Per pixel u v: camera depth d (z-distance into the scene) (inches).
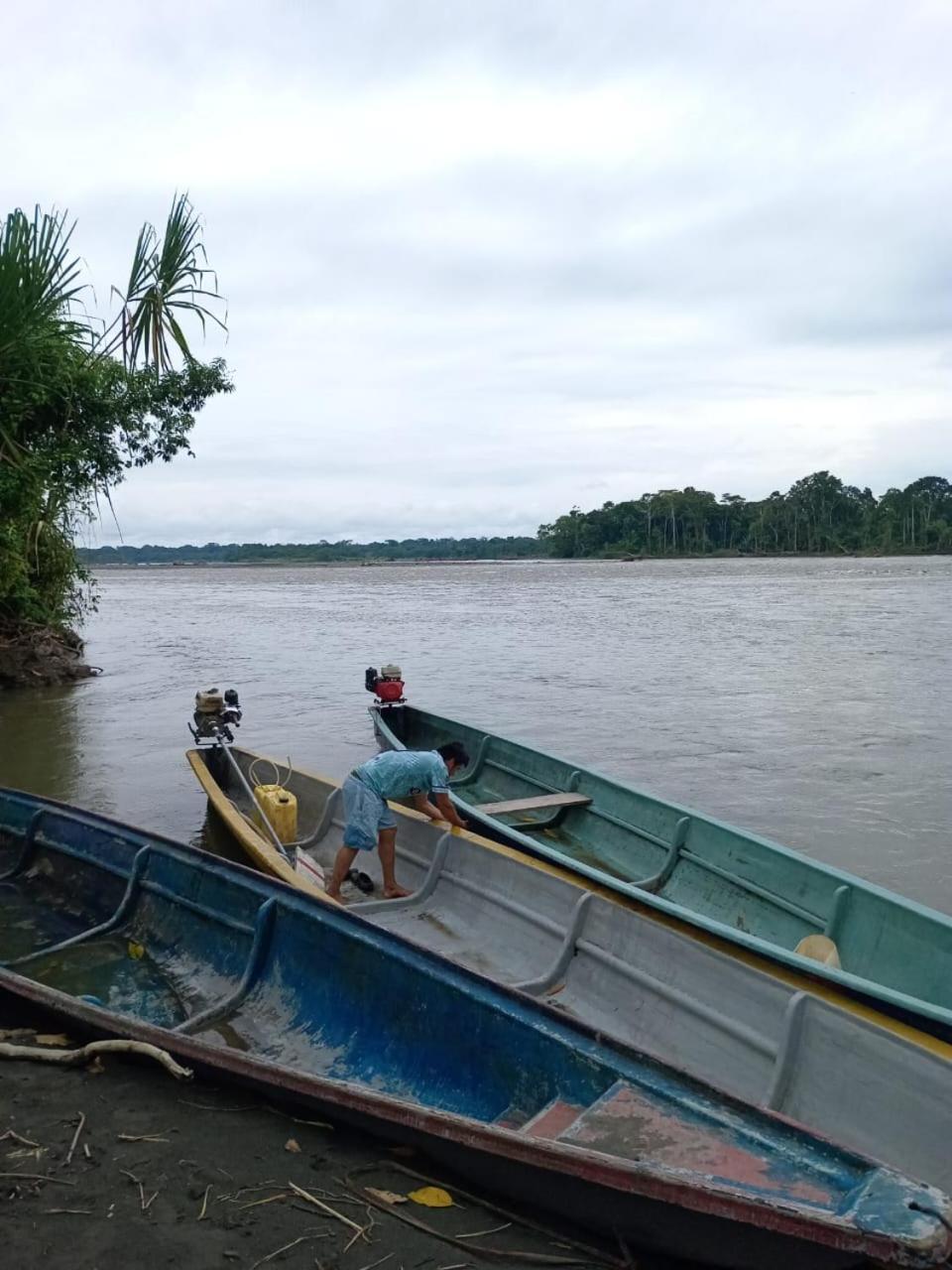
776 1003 180.1
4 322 484.4
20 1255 127.6
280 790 339.9
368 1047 190.5
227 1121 160.6
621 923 217.0
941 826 409.1
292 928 216.4
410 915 271.0
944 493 5344.5
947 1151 147.6
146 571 7268.7
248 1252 129.3
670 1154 128.1
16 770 486.9
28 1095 168.1
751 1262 121.0
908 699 706.2
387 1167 148.9
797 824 415.2
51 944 256.8
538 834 342.3
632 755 541.6
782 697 728.3
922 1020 182.2
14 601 801.6
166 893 252.1
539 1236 135.2
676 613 1590.8
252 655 1042.7
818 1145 125.6
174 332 487.2
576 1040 156.1
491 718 653.3
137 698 723.4
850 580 2657.5
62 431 671.8
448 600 2116.1
